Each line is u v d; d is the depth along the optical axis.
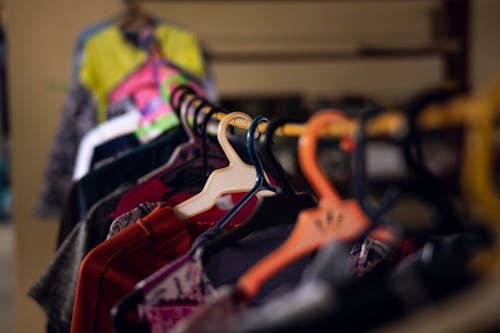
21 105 1.88
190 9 2.70
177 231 0.78
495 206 0.38
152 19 1.45
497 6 2.43
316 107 2.68
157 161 1.04
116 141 1.22
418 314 0.42
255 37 2.75
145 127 1.26
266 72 2.74
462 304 0.42
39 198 1.46
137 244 0.76
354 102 2.66
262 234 0.65
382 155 2.04
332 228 0.52
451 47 2.21
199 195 0.79
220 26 2.72
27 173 1.90
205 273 0.64
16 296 1.93
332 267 0.42
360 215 0.53
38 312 1.95
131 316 0.62
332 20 2.76
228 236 0.62
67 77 1.88
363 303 0.41
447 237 0.46
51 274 0.88
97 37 1.42
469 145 0.38
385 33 2.76
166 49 1.44
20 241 1.93
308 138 0.50
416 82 2.72
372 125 0.44
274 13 2.74
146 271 0.78
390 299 0.42
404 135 0.40
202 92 1.38
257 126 0.73
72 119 1.45
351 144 0.48
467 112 0.37
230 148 0.79
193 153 0.97
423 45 2.36
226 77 2.73
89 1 1.86
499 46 2.44
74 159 1.45
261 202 0.63
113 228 0.83
